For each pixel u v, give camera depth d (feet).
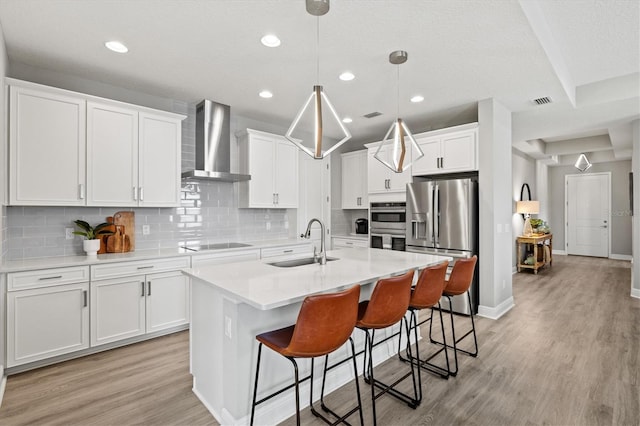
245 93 12.08
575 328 11.64
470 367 8.77
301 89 11.68
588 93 12.76
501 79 10.61
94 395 7.39
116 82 11.02
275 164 14.96
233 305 6.14
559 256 29.60
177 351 9.68
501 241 13.34
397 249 15.78
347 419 6.63
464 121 15.56
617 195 27.94
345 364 8.09
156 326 10.55
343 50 8.83
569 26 8.80
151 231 12.19
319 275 7.18
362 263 8.75
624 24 8.61
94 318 9.39
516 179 22.82
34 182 8.96
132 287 10.08
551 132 17.29
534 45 8.41
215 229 13.98
